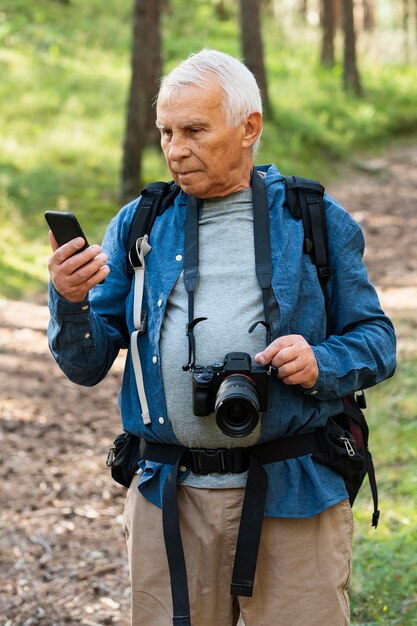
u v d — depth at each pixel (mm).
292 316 2756
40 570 5277
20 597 4965
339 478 2832
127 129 15430
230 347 2732
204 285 2789
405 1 42094
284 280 2754
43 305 11273
